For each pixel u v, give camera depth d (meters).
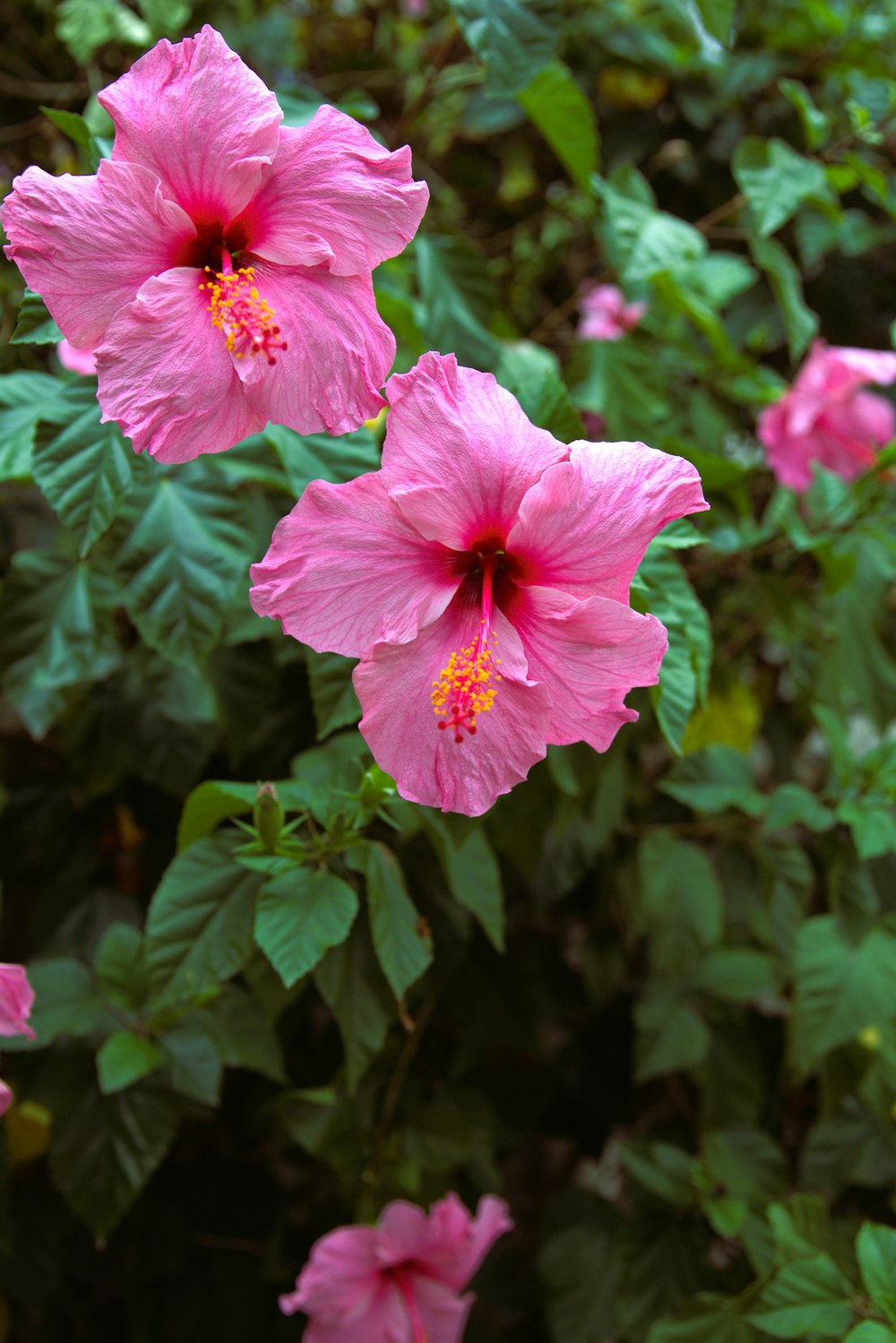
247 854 0.74
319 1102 0.86
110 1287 0.93
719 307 1.06
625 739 0.83
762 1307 0.79
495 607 0.69
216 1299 0.93
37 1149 0.88
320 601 0.68
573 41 1.11
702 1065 0.96
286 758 0.89
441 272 0.84
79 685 0.87
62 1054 0.81
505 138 1.25
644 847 0.93
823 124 0.90
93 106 0.80
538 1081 1.05
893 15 1.03
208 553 0.78
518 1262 1.08
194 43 0.67
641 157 1.15
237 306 0.67
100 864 0.94
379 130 1.22
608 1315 0.95
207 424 0.68
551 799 0.81
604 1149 1.08
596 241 1.21
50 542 0.95
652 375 0.92
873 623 1.00
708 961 0.97
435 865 0.86
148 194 0.68
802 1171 0.95
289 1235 0.95
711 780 0.92
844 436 0.97
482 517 0.68
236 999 0.82
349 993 0.77
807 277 1.18
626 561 0.68
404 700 0.68
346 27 1.24
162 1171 0.94
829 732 0.88
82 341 0.68
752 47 1.11
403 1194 0.88
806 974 0.90
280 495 0.84
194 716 0.84
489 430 0.68
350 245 0.68
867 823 0.85
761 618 1.03
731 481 0.86
